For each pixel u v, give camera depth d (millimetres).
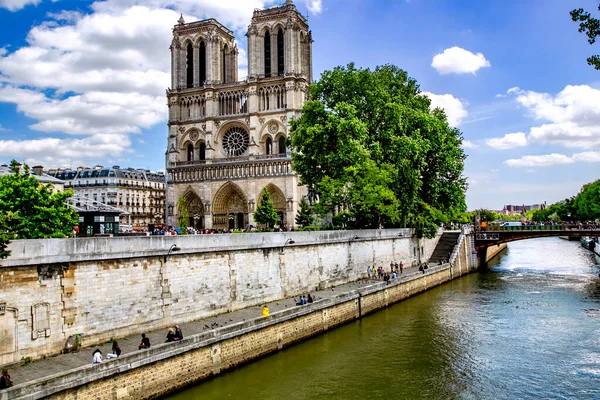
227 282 43406
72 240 31828
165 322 37688
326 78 75188
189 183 122250
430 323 50438
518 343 43719
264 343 38188
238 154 124125
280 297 49625
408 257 81500
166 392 30156
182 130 128500
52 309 30766
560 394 33156
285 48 121188
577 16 24281
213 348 33531
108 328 33844
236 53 140750
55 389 24406
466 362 39000
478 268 97375
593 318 52031
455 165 84438
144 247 36219
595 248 127312
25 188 50000
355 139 66562
